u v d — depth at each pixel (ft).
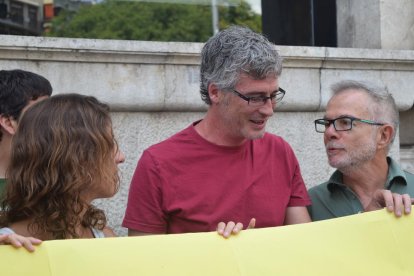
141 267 7.84
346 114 10.04
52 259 7.45
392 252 8.85
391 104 10.37
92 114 7.92
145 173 9.66
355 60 16.47
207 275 8.10
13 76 10.36
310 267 8.52
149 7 47.80
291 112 16.17
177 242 8.17
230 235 8.46
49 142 7.66
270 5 20.52
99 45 14.10
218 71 9.36
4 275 7.23
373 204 9.87
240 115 9.36
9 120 10.14
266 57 9.13
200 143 9.84
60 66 13.98
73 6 29.48
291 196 10.34
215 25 39.14
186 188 9.62
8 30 24.25
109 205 14.34
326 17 19.67
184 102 14.96
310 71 16.12
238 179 9.80
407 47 17.84
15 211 7.75
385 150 10.43
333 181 10.66
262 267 8.36
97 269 7.61
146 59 14.58
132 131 14.70
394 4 17.71
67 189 7.59
